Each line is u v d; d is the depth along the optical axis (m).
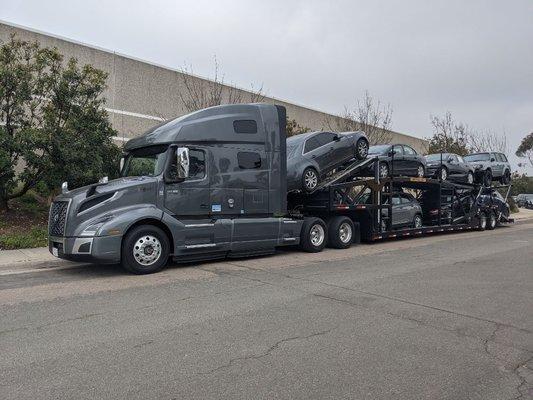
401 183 16.55
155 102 22.16
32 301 7.09
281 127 11.54
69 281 8.63
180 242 9.73
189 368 4.54
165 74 22.64
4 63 13.53
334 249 13.49
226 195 10.49
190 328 5.79
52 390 4.03
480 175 22.45
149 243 9.36
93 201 8.99
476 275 9.59
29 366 4.55
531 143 65.38
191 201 9.95
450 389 4.20
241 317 6.29
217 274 9.38
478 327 6.03
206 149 10.23
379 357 4.93
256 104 11.30
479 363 4.82
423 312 6.68
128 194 9.24
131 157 10.57
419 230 16.95
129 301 7.11
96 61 19.98
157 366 4.57
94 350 4.99
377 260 11.48
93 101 14.86
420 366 4.71
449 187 18.84
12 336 5.43
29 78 13.62
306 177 12.97
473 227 20.48
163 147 9.88
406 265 10.76
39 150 14.38
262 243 11.24
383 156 15.43
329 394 4.04
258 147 11.09
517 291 8.10
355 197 14.25
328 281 8.75
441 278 9.23
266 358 4.83
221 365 4.63
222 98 24.73
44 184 14.86
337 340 5.43
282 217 11.73
